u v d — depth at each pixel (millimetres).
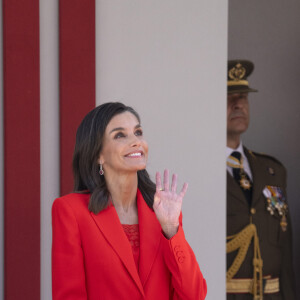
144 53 10438
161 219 6191
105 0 10094
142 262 6219
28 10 9266
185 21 10836
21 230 9219
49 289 9578
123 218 6527
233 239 12648
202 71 11008
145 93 10453
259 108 16391
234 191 12914
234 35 16312
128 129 6375
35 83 9320
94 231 6195
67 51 9609
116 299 6035
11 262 9156
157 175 6266
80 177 6645
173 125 10719
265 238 12898
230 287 12508
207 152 11055
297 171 16578
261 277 12453
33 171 9305
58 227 6273
